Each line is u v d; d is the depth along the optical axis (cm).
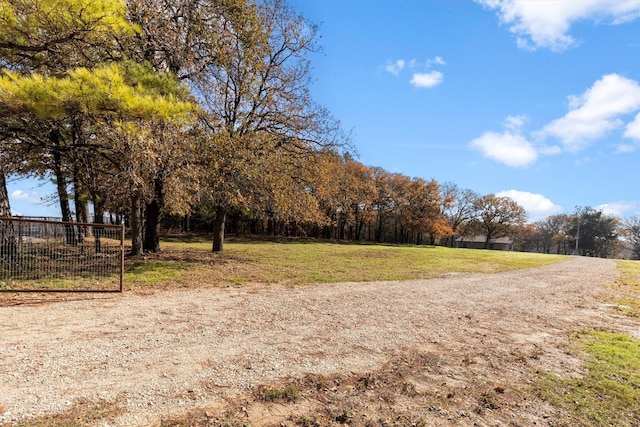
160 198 1428
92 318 596
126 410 314
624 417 337
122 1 764
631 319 749
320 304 774
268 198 1485
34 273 872
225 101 1502
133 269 1108
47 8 686
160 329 550
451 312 753
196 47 1302
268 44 1567
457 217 6512
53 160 1406
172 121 920
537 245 7819
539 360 484
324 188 1661
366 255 2242
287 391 362
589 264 2394
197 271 1159
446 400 361
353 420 316
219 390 361
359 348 506
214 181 1360
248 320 623
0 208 1089
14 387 345
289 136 1633
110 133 950
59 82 699
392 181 5181
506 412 342
